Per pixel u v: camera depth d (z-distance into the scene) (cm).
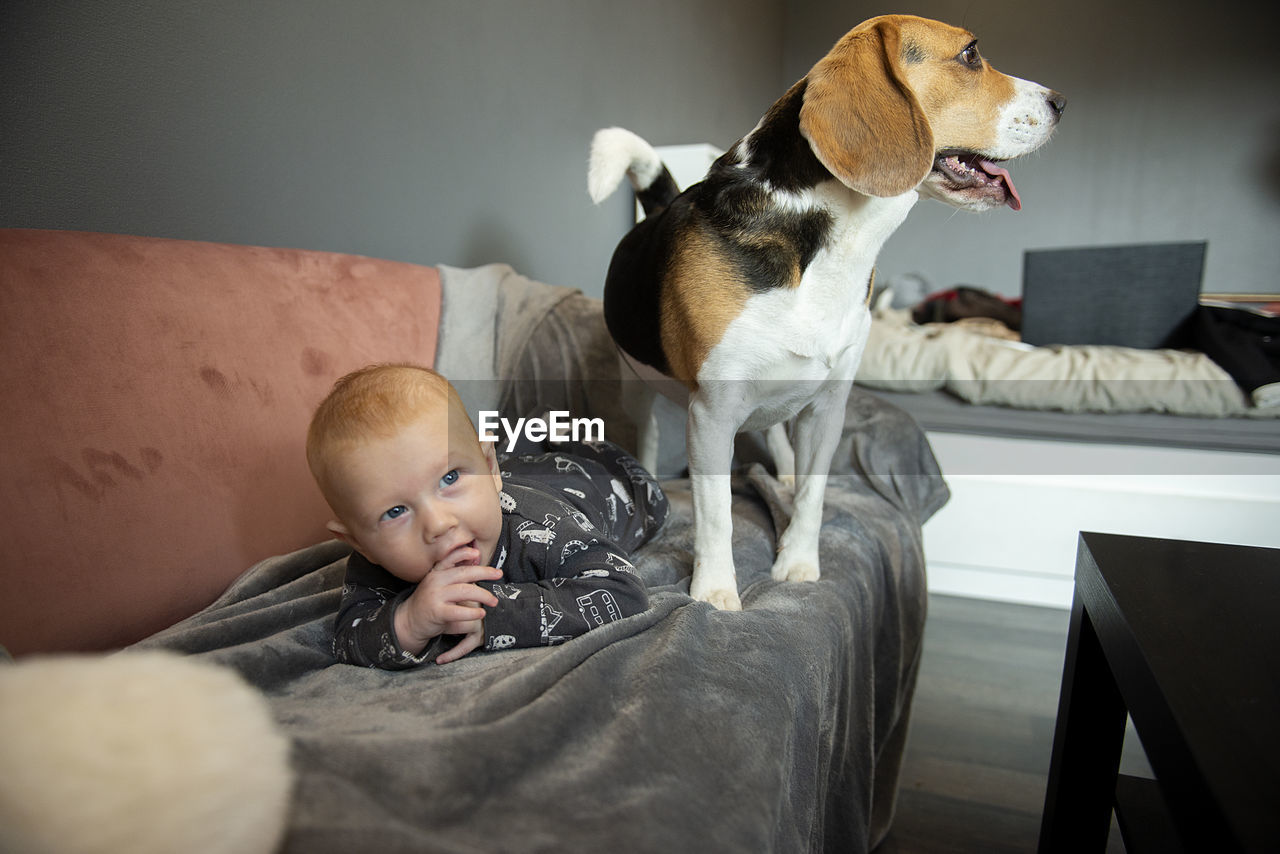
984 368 231
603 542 94
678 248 111
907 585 149
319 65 148
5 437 81
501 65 202
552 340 166
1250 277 381
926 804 130
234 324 110
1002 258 427
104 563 86
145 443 94
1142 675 62
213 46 127
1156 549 87
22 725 38
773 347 104
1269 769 47
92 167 112
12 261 89
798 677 84
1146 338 241
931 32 106
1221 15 374
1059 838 96
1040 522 212
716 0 355
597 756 60
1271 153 375
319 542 113
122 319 96
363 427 77
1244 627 66
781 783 65
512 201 212
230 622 84
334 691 76
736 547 127
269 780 43
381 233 167
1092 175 405
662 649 78
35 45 104
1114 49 392
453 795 52
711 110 359
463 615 78
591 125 251
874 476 175
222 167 131
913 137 95
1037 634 198
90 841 35
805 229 103
